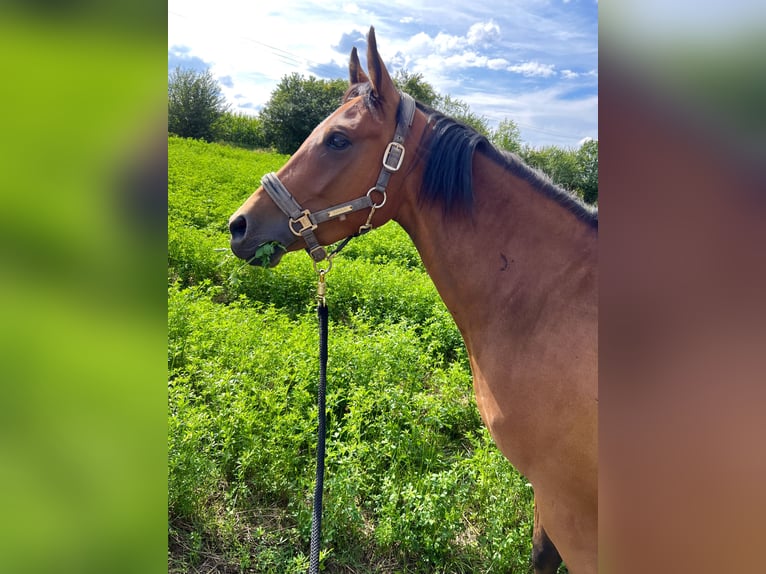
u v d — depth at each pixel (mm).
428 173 1695
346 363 3869
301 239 1820
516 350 1652
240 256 1809
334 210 1716
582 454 1546
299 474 2926
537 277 1647
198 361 3709
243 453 2848
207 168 12125
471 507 2805
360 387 3385
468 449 3424
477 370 1810
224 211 8867
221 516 2705
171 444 2648
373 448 3014
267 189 1739
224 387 3398
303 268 6316
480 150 1728
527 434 1642
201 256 6523
